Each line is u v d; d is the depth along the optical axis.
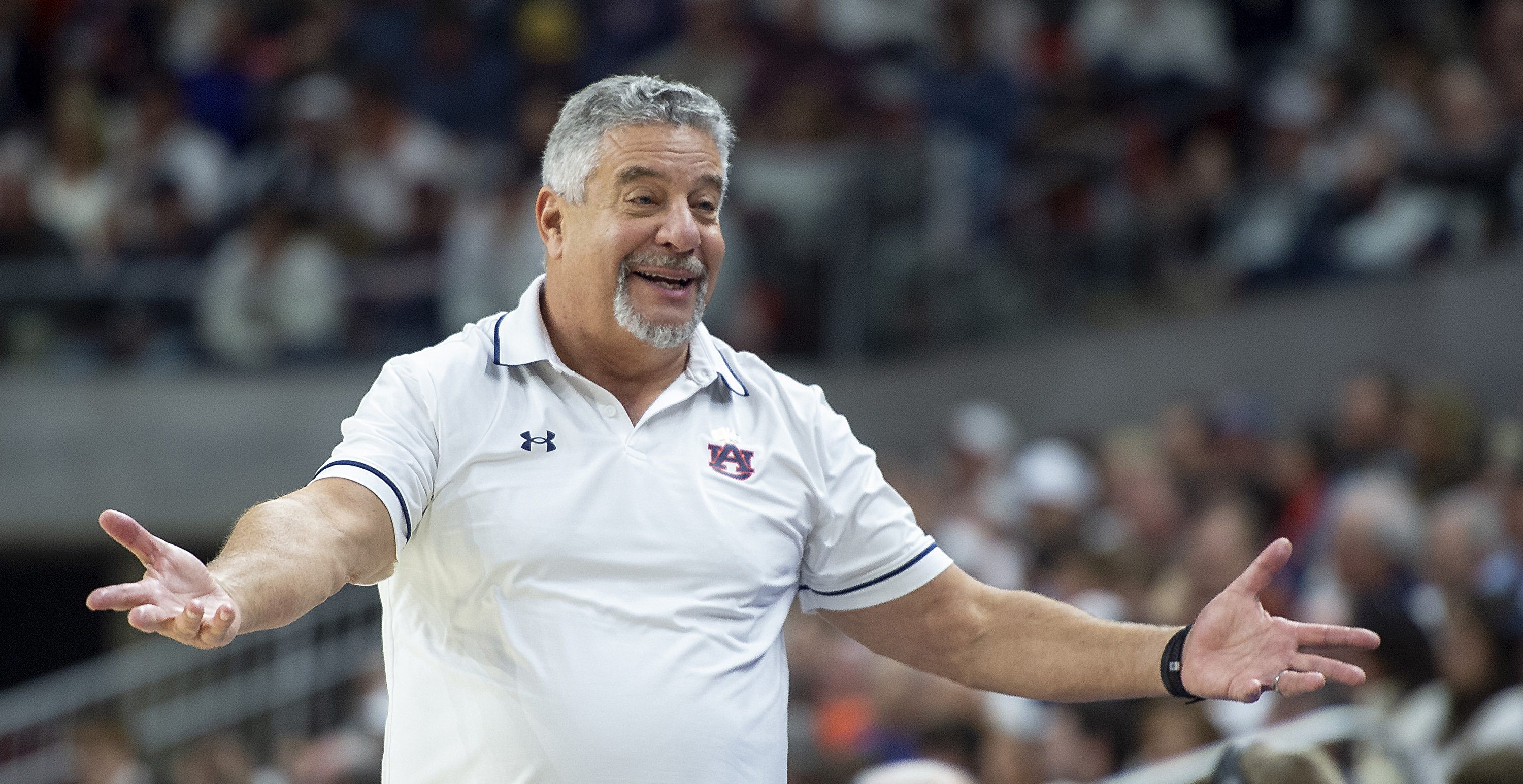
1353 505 21.06
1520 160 31.86
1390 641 19.66
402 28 41.16
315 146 36.88
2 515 36.06
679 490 8.91
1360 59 34.66
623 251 8.94
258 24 41.97
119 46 41.59
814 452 9.47
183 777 27.77
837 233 33.56
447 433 8.76
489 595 8.62
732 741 8.70
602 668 8.54
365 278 35.19
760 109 37.25
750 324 33.09
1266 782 10.49
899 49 37.97
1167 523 26.08
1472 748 14.88
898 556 9.67
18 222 36.03
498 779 8.51
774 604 9.20
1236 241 33.38
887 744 21.78
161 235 36.19
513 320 9.20
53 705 30.30
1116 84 37.94
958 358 34.03
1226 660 8.98
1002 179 35.22
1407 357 31.94
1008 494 28.25
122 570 38.56
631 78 9.30
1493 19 34.25
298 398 35.25
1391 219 32.53
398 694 8.85
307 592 7.83
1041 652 9.60
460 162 38.53
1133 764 19.75
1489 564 21.48
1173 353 33.28
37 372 36.09
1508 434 27.53
